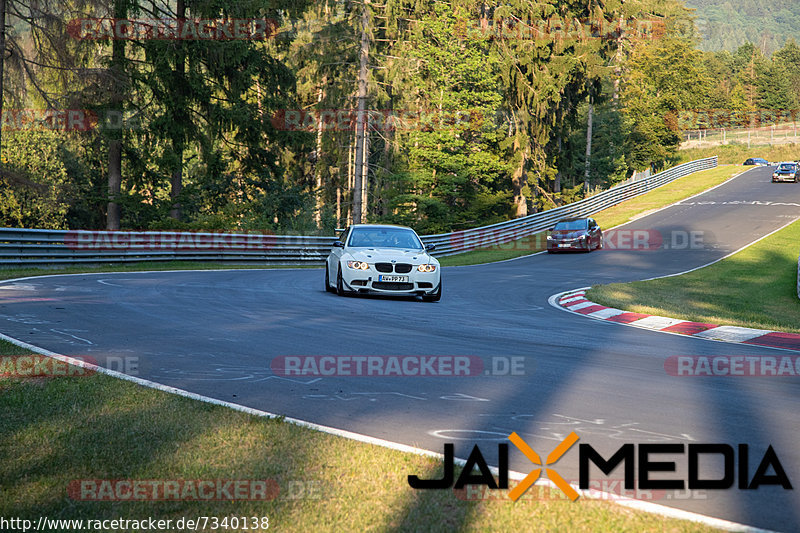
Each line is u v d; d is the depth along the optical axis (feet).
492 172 231.50
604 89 332.19
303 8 187.73
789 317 70.85
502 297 75.77
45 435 21.39
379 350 37.70
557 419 24.82
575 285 94.17
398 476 18.10
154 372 30.68
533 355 38.17
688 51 364.17
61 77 127.03
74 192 151.94
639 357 39.22
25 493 17.10
